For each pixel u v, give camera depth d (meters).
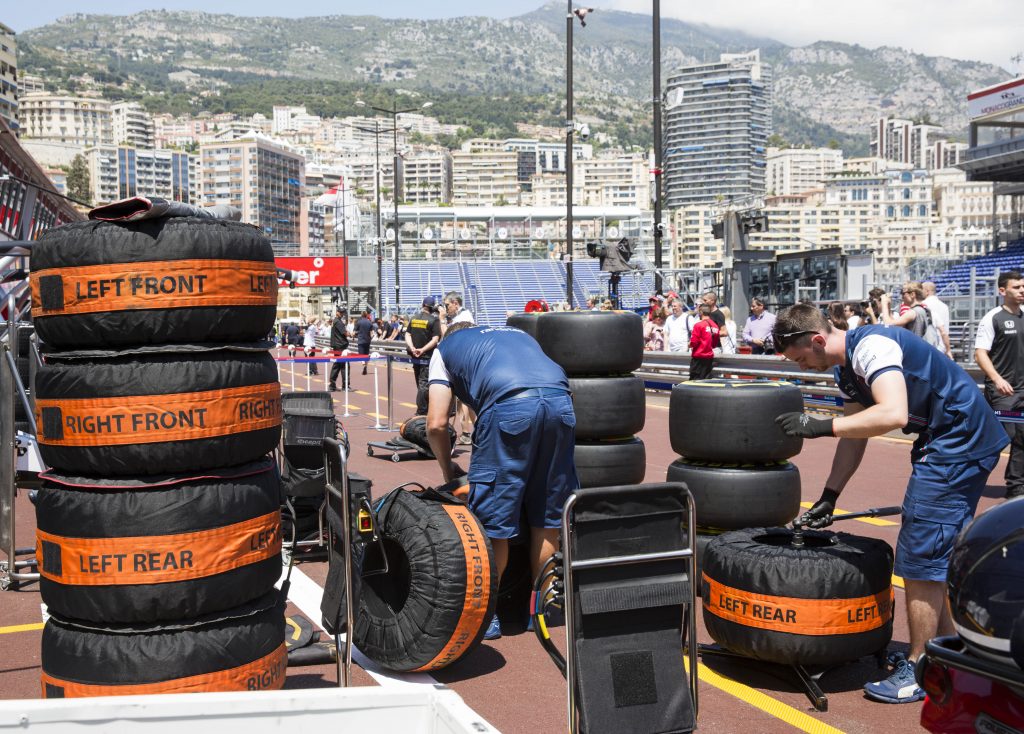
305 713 2.45
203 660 3.79
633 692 3.78
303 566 6.99
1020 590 2.63
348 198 78.44
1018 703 2.60
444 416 5.51
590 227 81.19
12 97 138.38
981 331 8.36
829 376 15.13
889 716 4.43
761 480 5.82
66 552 3.77
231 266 3.93
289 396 7.79
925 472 4.51
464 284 73.50
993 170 48.62
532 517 5.27
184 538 3.77
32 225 14.77
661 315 21.48
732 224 28.78
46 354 3.97
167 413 3.77
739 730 4.28
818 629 4.54
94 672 3.73
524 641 5.51
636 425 7.21
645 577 3.82
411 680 4.88
